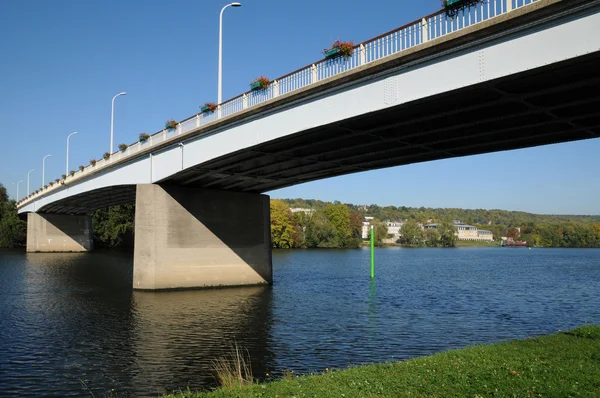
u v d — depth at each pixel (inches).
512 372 435.8
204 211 1499.8
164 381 577.6
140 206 1428.4
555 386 392.2
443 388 390.9
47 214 3442.4
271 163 1270.9
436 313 1105.4
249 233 1589.6
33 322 939.3
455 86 679.1
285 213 5393.7
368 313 1085.1
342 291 1518.2
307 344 768.9
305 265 2810.0
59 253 3326.8
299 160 1242.6
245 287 1528.1
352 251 5147.6
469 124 839.1
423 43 701.9
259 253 1605.6
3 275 1867.6
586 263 3641.7
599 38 533.0
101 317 991.6
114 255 3125.0
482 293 1540.4
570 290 1664.6
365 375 442.0
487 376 425.7
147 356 690.8
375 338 820.0
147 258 1407.5
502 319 1039.6
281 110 1015.0
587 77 629.9
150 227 1412.4
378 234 7490.2
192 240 1465.3
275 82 1041.5
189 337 814.5
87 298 1257.4
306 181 1560.0
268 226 1644.9
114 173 1760.6
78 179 2167.8
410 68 744.3
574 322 1019.9
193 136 1286.9
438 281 1943.9
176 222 1441.9
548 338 626.8
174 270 1424.7
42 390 545.6
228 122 1151.6
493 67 632.4
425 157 1201.4
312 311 1096.2
